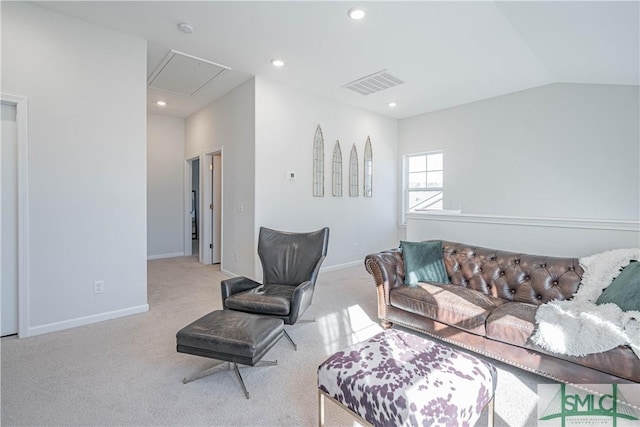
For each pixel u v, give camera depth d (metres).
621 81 3.60
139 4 2.58
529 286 2.40
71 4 2.57
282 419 1.64
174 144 6.22
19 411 1.67
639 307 1.71
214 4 2.57
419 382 1.32
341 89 4.51
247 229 4.25
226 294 2.56
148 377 2.00
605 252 2.25
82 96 2.80
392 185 6.02
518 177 4.52
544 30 2.67
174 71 3.92
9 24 2.47
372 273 2.82
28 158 2.55
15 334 2.60
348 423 1.61
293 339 2.57
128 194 3.07
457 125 5.21
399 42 3.14
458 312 2.21
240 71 3.90
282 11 2.65
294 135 4.46
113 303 2.99
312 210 4.72
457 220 3.36
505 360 2.00
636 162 3.65
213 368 2.03
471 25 2.80
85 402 1.75
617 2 1.98
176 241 6.33
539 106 4.31
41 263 2.62
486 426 1.59
